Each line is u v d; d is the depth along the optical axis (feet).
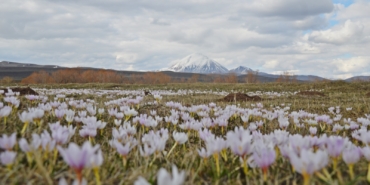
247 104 32.01
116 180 6.66
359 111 28.81
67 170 6.81
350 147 7.68
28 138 9.50
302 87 92.27
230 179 7.03
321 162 5.33
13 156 6.07
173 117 15.20
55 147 7.30
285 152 6.97
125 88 92.53
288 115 21.44
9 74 456.04
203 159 8.08
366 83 86.74
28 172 6.20
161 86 102.68
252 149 7.34
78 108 20.10
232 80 240.12
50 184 5.72
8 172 6.06
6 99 14.87
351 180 6.08
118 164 7.52
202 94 57.41
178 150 10.62
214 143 7.08
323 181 6.20
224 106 30.40
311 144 8.04
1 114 10.28
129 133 9.96
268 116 19.42
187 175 7.10
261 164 6.17
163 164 8.21
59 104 16.67
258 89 90.48
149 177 6.47
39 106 16.43
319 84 92.84
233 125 17.76
